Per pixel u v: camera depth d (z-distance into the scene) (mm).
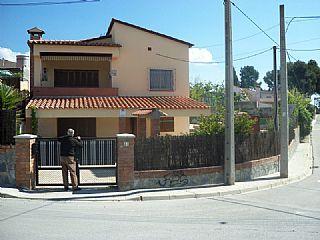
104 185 13219
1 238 7402
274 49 29625
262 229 8320
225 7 14828
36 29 27531
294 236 7707
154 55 25797
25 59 38562
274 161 19094
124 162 13023
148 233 7930
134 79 25469
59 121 24391
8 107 14398
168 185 13875
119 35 25344
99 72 26141
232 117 14852
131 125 24938
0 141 13266
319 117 87562
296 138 33375
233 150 14891
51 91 24109
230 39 14820
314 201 12070
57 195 12148
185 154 14461
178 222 9016
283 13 17172
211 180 14852
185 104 23750
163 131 25281
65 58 24156
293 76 79125
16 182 12789
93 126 24734
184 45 26312
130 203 11664
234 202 11906
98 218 9391
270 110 39875
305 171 19531
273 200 12281
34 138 13086
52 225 8555
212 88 60031
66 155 12656
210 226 8602
